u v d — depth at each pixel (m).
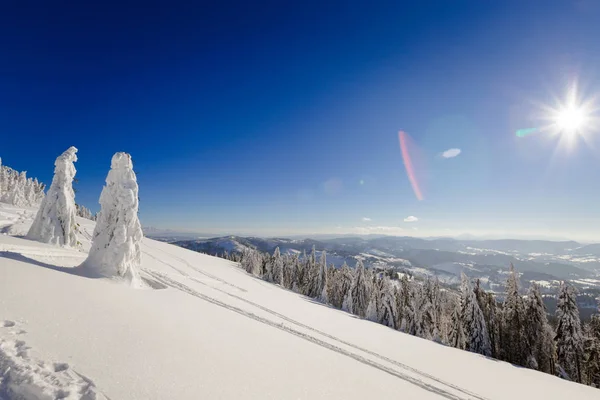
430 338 47.69
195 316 12.44
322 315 28.83
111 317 8.79
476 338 39.03
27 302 7.96
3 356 5.16
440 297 63.28
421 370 16.48
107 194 15.34
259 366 8.64
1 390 4.33
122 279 14.43
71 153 21.12
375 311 46.84
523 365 37.56
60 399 4.36
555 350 37.94
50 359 5.45
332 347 15.67
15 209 41.00
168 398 5.26
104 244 14.85
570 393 20.42
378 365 14.57
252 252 82.50
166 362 6.79
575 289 37.88
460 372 18.73
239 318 15.49
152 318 9.99
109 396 4.76
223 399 5.88
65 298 9.20
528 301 38.28
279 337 13.98
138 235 15.59
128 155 15.77
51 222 20.00
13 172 65.88
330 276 68.88
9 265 10.91
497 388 17.12
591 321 41.34
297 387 7.94
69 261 16.83
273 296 33.94
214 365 7.53
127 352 6.73
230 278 40.53
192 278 28.20
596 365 37.09
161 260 38.12
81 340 6.67
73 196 21.47
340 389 8.95
